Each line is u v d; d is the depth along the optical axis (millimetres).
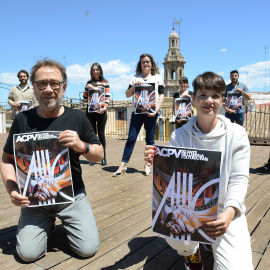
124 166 4410
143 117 4332
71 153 2053
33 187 1892
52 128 2012
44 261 1975
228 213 1521
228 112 5797
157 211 1666
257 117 12539
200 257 1848
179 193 1605
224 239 1589
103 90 4863
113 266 1922
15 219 2686
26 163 1887
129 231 2438
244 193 1600
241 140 1681
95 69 4891
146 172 4398
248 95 5746
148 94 4195
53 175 1899
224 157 1688
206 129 1761
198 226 1583
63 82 1979
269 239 2262
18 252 1936
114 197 3322
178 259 2006
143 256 2045
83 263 1956
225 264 1499
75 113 2090
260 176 4238
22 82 5754
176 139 1880
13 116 5840
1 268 1882
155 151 1657
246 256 1518
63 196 1911
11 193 1889
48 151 1889
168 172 1624
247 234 1635
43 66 1905
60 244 2229
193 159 1571
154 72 4340
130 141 4387
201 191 1566
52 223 2141
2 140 9086
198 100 1675
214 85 1610
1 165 2037
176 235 1628
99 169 4828
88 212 2109
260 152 6461
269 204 3041
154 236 2350
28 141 1877
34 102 5789
